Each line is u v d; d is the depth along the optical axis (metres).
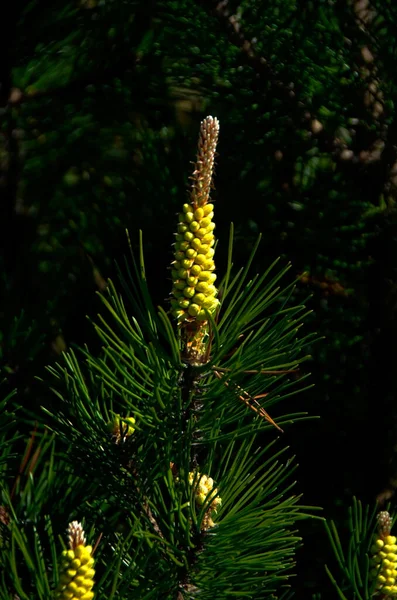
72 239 1.20
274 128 1.19
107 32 1.15
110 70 1.20
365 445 1.20
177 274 0.63
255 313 0.65
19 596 0.65
